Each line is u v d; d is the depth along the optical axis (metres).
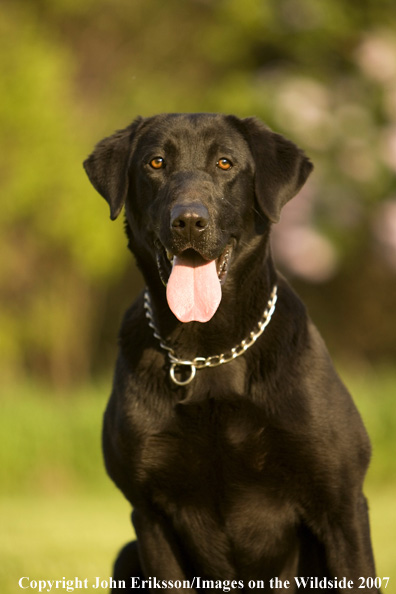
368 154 19.91
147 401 5.21
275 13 20.70
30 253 19.59
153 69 21.86
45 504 12.80
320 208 20.03
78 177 19.09
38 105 18.78
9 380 19.41
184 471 5.18
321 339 5.54
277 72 20.69
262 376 5.17
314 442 5.07
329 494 5.12
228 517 5.21
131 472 5.25
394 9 20.83
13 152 18.91
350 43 21.02
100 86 21.58
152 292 5.45
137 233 5.58
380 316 23.23
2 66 18.78
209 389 5.16
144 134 5.61
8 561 8.08
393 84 20.16
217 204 5.24
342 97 20.42
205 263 5.25
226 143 5.44
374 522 10.36
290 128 19.75
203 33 21.38
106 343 22.92
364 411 13.83
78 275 20.16
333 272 20.94
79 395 15.54
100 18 21.05
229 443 5.10
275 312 5.36
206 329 5.22
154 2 21.23
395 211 19.83
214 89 20.69
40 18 20.75
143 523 5.39
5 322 19.38
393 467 13.66
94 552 8.67
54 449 13.96
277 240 19.88
